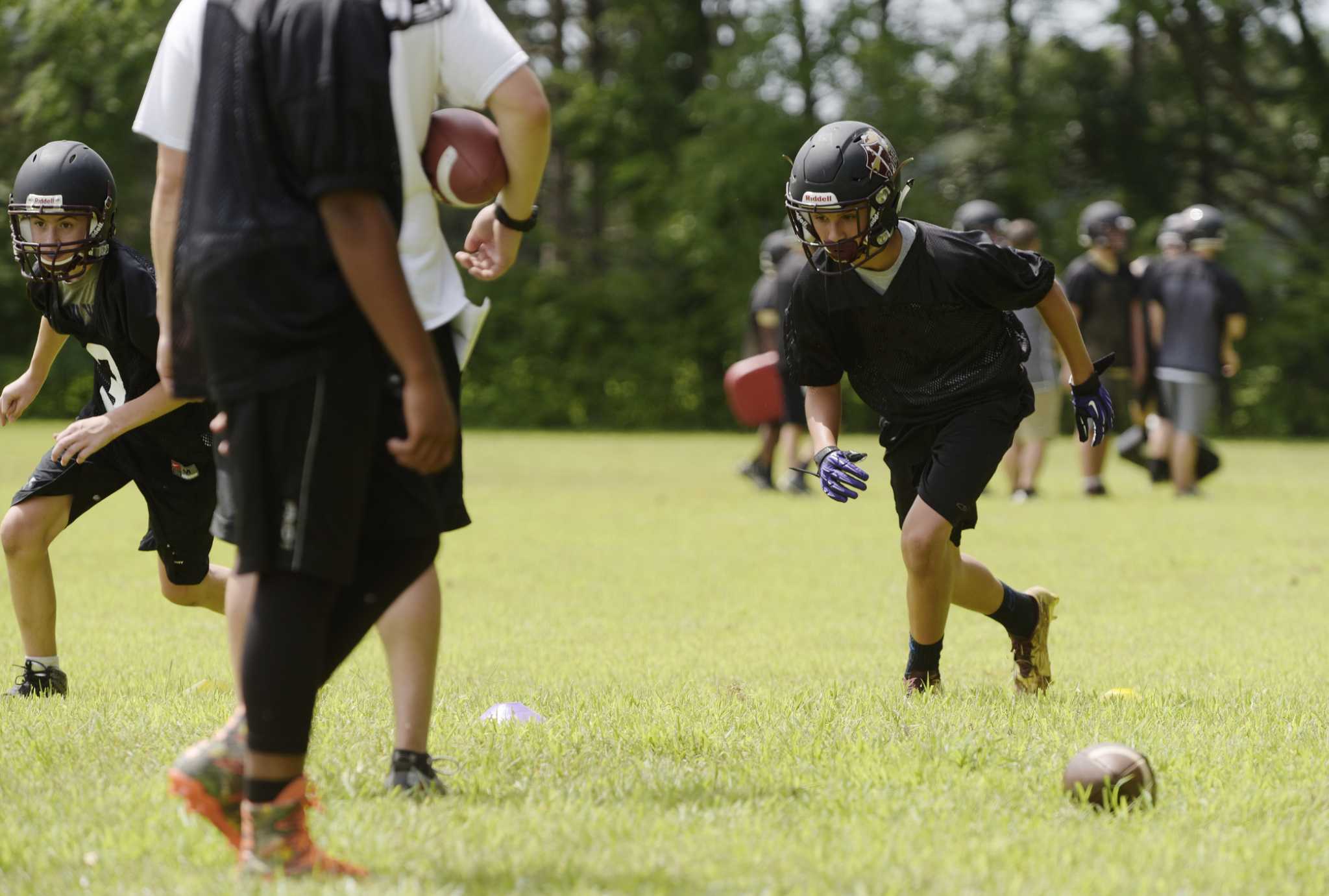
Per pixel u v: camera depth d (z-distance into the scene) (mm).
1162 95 126000
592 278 127312
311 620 9852
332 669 10656
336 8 9570
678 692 18453
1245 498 52156
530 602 29422
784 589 31531
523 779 12695
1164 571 33531
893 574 34031
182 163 10695
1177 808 11969
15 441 77375
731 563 35688
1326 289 116688
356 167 9445
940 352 17281
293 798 9945
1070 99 124312
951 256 16766
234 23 9719
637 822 11234
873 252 16484
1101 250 52344
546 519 45344
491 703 17500
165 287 10805
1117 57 129125
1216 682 19781
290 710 9812
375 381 9820
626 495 53812
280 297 9578
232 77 9680
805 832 10961
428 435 9594
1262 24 121688
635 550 38000
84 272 16094
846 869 10023
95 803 11609
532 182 10891
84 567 33656
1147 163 124562
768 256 55250
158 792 11781
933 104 125312
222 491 10523
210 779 10180
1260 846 10742
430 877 9867
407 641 12289
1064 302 17312
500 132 10555
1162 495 53188
